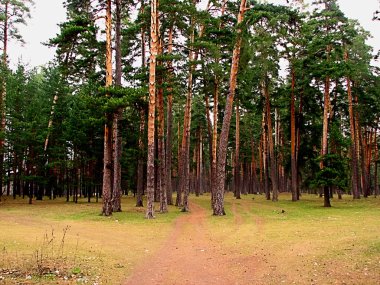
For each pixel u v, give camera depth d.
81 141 39.94
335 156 31.62
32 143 38.25
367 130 54.44
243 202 39.22
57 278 8.31
